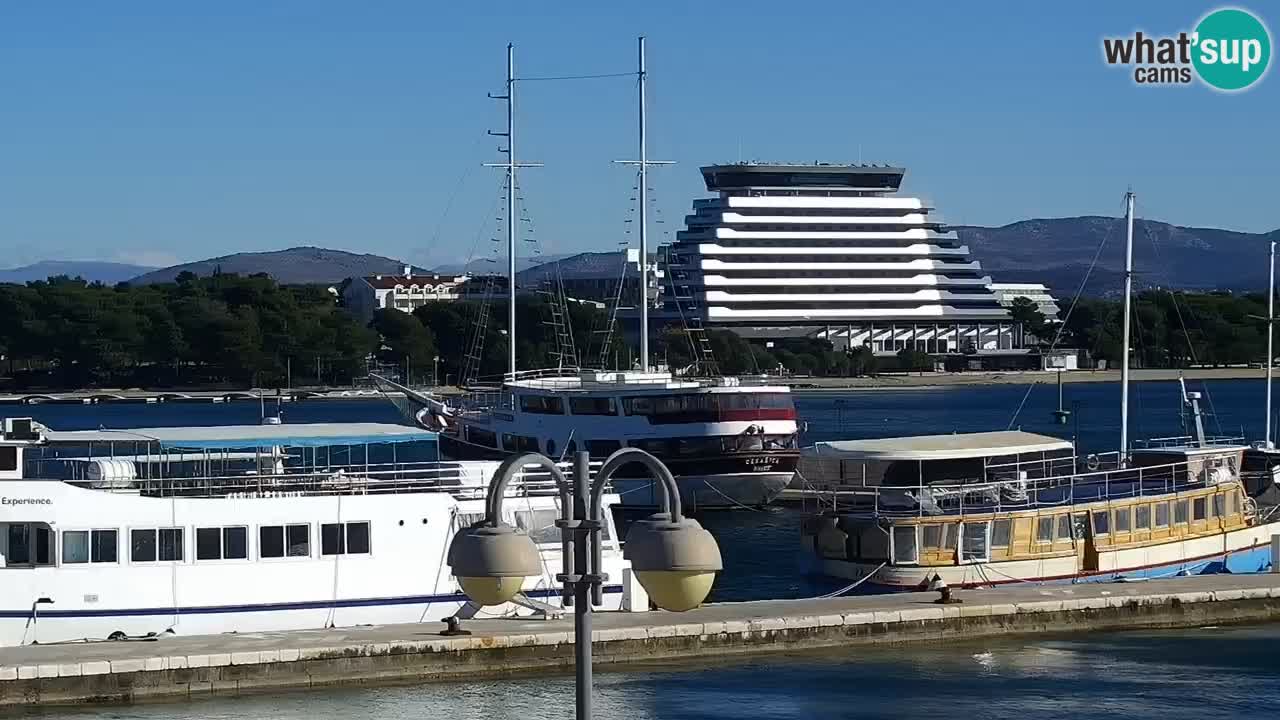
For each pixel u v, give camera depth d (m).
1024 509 80.62
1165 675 65.00
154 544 63.00
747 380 138.00
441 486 68.81
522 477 70.44
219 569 63.69
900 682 63.72
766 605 71.00
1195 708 60.78
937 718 59.34
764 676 64.31
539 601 67.88
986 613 70.12
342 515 65.31
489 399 151.00
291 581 64.56
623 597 69.69
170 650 60.12
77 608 62.03
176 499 63.16
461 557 23.42
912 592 75.50
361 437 70.50
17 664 57.62
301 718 58.44
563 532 24.44
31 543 61.94
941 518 79.62
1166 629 72.38
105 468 65.19
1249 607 73.50
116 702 58.44
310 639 62.28
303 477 68.19
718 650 66.19
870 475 87.00
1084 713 59.94
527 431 128.75
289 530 64.62
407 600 66.25
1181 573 84.06
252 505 64.12
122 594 62.56
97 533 62.28
